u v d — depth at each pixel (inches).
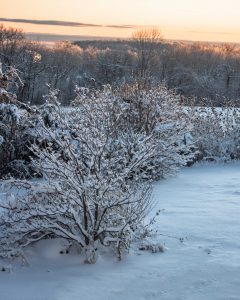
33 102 1818.4
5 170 453.1
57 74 2171.5
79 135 257.8
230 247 263.9
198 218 320.2
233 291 211.0
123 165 282.5
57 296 208.4
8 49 1942.7
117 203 248.1
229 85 2405.3
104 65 2397.9
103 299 206.1
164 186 450.9
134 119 496.4
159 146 486.0
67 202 248.4
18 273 232.2
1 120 472.7
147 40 2559.1
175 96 593.6
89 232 249.6
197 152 550.0
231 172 540.4
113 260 246.4
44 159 261.3
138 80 563.5
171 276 227.0
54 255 249.8
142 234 268.1
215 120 643.5
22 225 249.6
